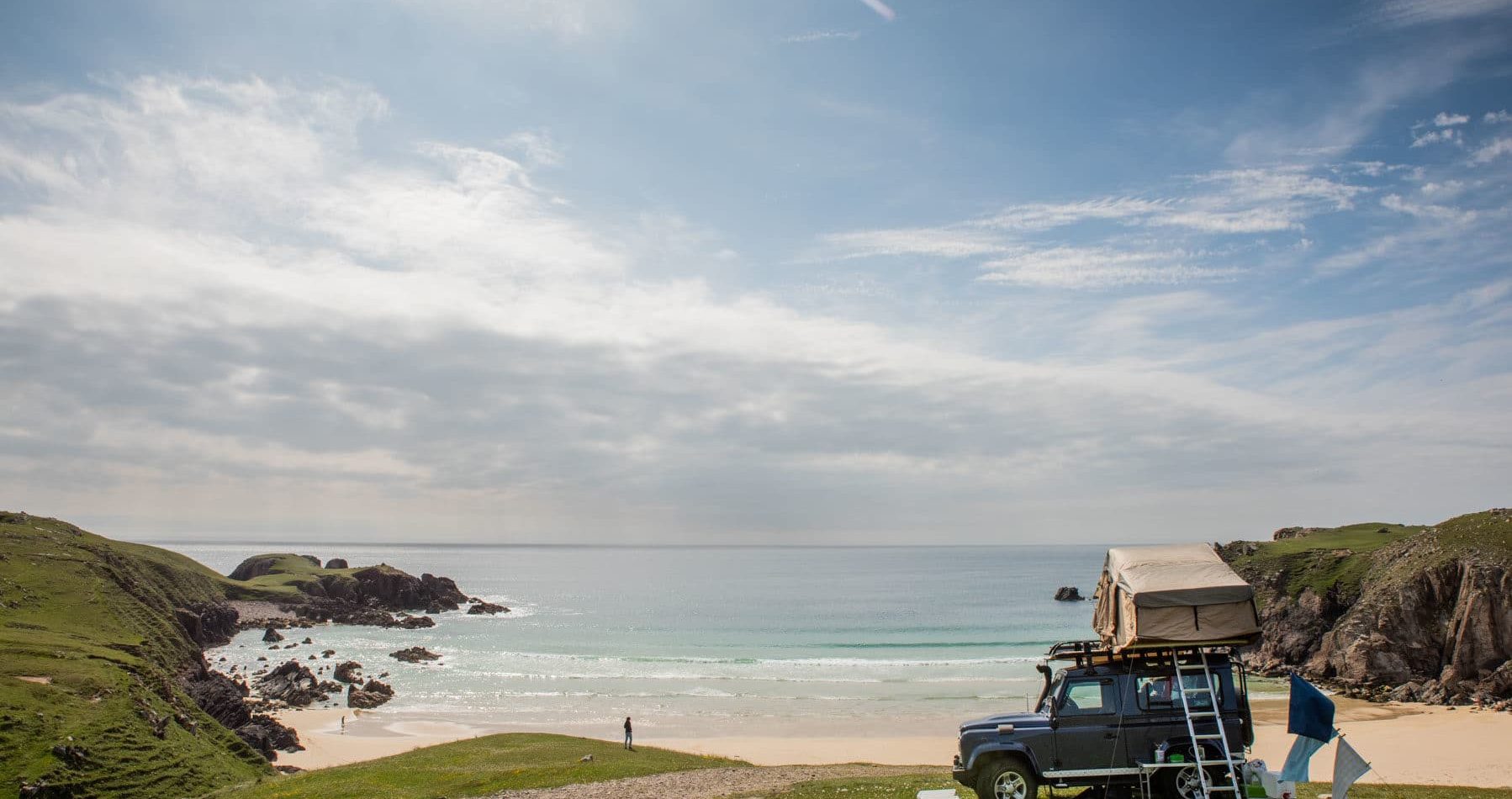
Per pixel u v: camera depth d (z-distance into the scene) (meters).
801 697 84.12
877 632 139.00
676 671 101.69
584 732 70.75
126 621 89.19
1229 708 16.39
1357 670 84.88
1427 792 23.30
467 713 80.50
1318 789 23.86
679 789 29.91
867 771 35.50
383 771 36.19
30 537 113.12
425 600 199.75
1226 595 15.62
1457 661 79.06
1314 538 129.25
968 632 137.25
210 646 132.50
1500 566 81.38
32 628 74.81
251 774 56.78
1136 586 15.99
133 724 52.91
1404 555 95.50
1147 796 16.48
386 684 95.56
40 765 44.75
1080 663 17.75
